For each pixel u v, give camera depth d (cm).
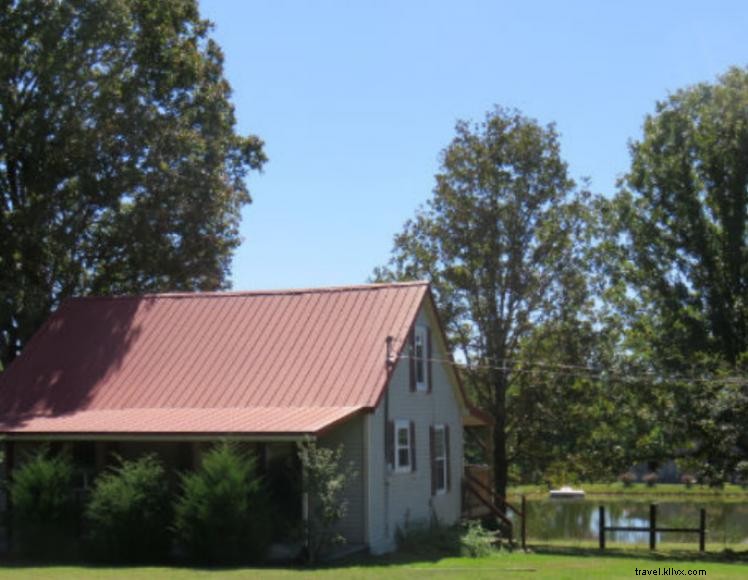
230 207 4222
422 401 2988
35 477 2377
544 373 4006
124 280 4016
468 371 4103
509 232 4125
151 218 3850
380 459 2617
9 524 2436
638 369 3678
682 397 3503
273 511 2312
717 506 5744
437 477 3070
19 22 3506
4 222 3625
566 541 3712
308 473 2256
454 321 4131
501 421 4072
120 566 2159
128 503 2222
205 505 2150
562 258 4091
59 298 3850
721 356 3603
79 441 2731
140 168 3791
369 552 2492
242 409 2592
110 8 3569
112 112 3709
